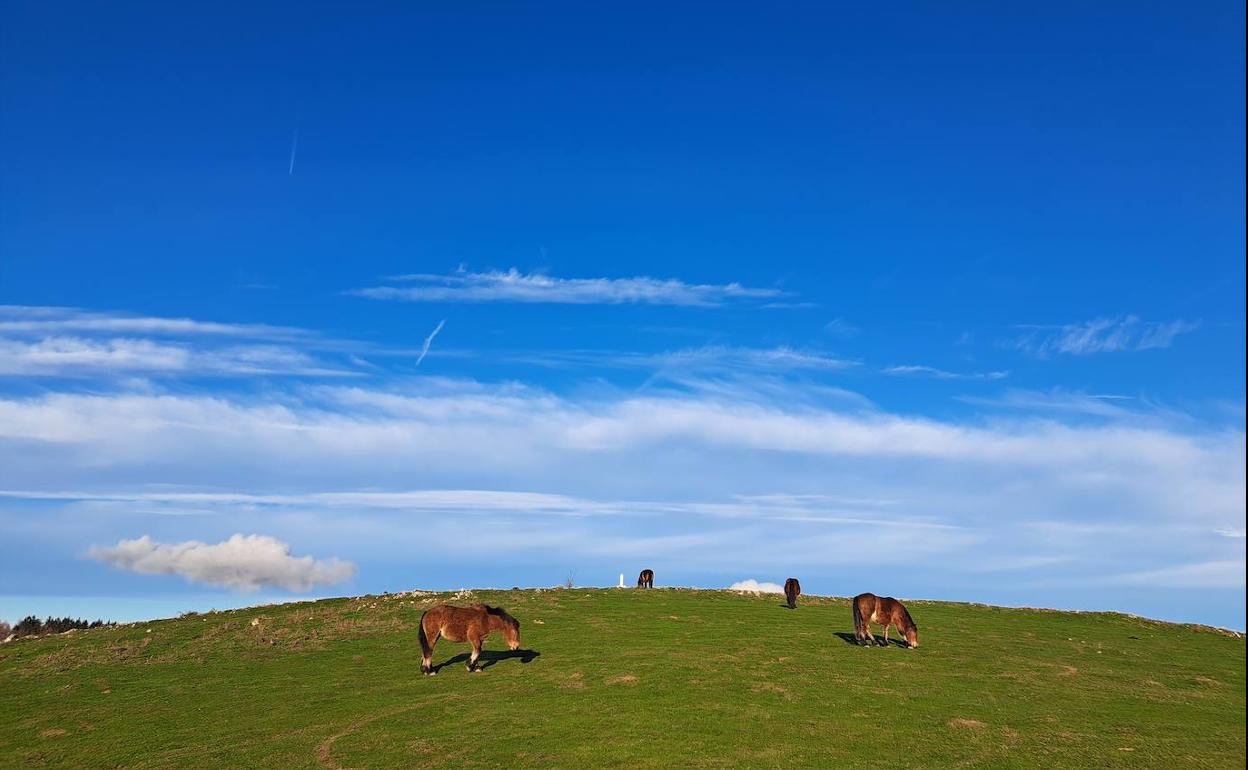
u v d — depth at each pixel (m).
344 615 40.56
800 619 40.22
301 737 22.88
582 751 20.97
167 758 21.66
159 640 35.97
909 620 33.53
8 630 43.75
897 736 21.91
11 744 23.17
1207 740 21.67
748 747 21.09
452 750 21.33
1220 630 41.09
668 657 30.69
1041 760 20.11
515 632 30.02
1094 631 39.69
